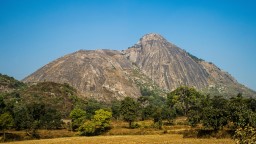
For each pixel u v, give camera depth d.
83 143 97.88
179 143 88.31
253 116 74.00
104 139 108.62
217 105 176.25
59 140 109.69
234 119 101.12
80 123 140.38
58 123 152.25
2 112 154.38
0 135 121.75
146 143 92.06
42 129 147.00
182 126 140.38
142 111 186.12
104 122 136.50
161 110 173.00
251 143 21.72
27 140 117.50
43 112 167.38
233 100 171.50
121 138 110.56
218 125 104.19
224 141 88.62
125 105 152.25
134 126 147.00
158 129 136.00
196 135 104.31
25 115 150.62
